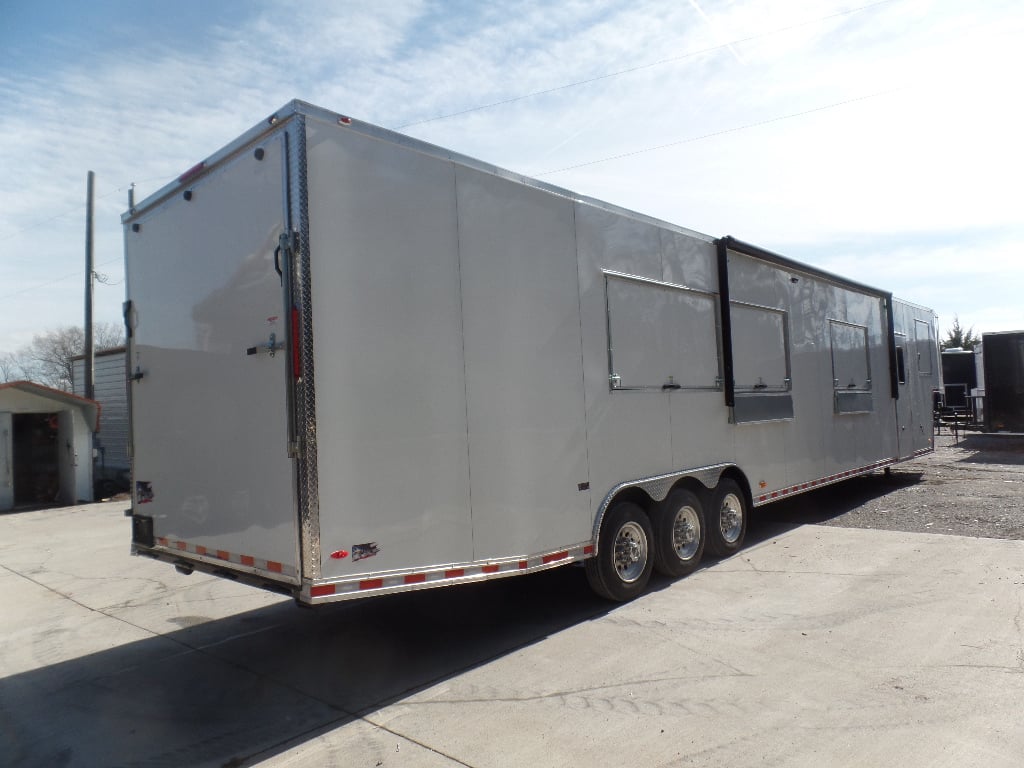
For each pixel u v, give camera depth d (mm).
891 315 11961
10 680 5121
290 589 4293
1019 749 3430
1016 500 10281
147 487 5664
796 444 8812
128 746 3965
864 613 5492
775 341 8500
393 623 5930
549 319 5516
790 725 3768
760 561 7289
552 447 5453
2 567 9430
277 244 4332
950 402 26875
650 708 4055
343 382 4301
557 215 5676
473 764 3535
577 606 6105
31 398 15883
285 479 4277
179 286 5297
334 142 4359
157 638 5922
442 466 4707
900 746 3500
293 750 3799
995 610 5430
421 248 4703
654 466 6461
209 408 4945
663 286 6770
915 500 10766
